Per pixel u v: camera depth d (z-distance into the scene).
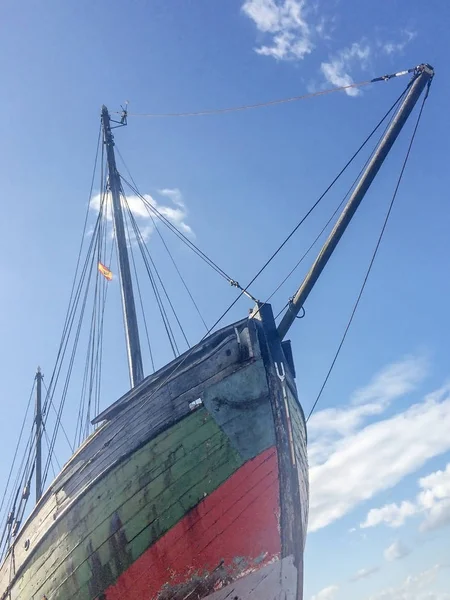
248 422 14.32
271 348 15.04
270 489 14.26
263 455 14.27
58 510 15.35
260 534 14.10
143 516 14.04
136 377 21.39
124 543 14.11
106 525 14.34
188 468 14.05
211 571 13.89
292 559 14.59
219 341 15.11
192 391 14.60
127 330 22.33
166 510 13.93
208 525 13.85
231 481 14.03
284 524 14.37
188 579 13.86
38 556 15.60
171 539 13.84
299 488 15.04
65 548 14.94
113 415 15.38
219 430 14.23
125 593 14.10
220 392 14.49
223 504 13.94
